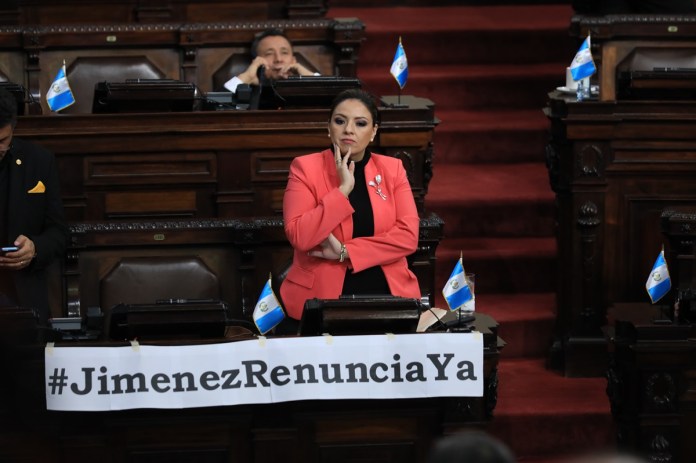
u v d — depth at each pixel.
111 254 11.02
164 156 12.76
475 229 15.40
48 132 12.48
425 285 11.17
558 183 12.98
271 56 15.05
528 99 18.25
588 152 12.67
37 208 10.40
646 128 12.68
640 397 9.51
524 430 11.93
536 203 15.40
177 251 11.09
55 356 8.27
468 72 18.44
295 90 12.76
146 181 12.76
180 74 15.79
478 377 8.45
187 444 8.66
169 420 8.59
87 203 12.73
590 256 12.78
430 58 18.97
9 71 15.40
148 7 18.08
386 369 8.43
